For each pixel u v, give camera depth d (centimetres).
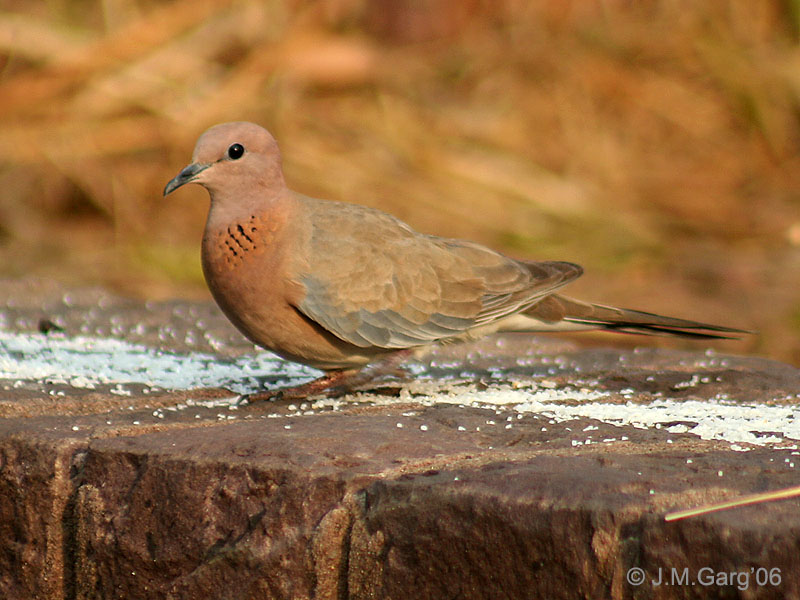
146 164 1944
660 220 1883
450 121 2072
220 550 610
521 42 2234
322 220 846
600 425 710
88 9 2109
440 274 866
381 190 1875
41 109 1947
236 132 818
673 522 507
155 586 634
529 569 536
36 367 888
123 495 647
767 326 1503
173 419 734
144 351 989
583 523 524
